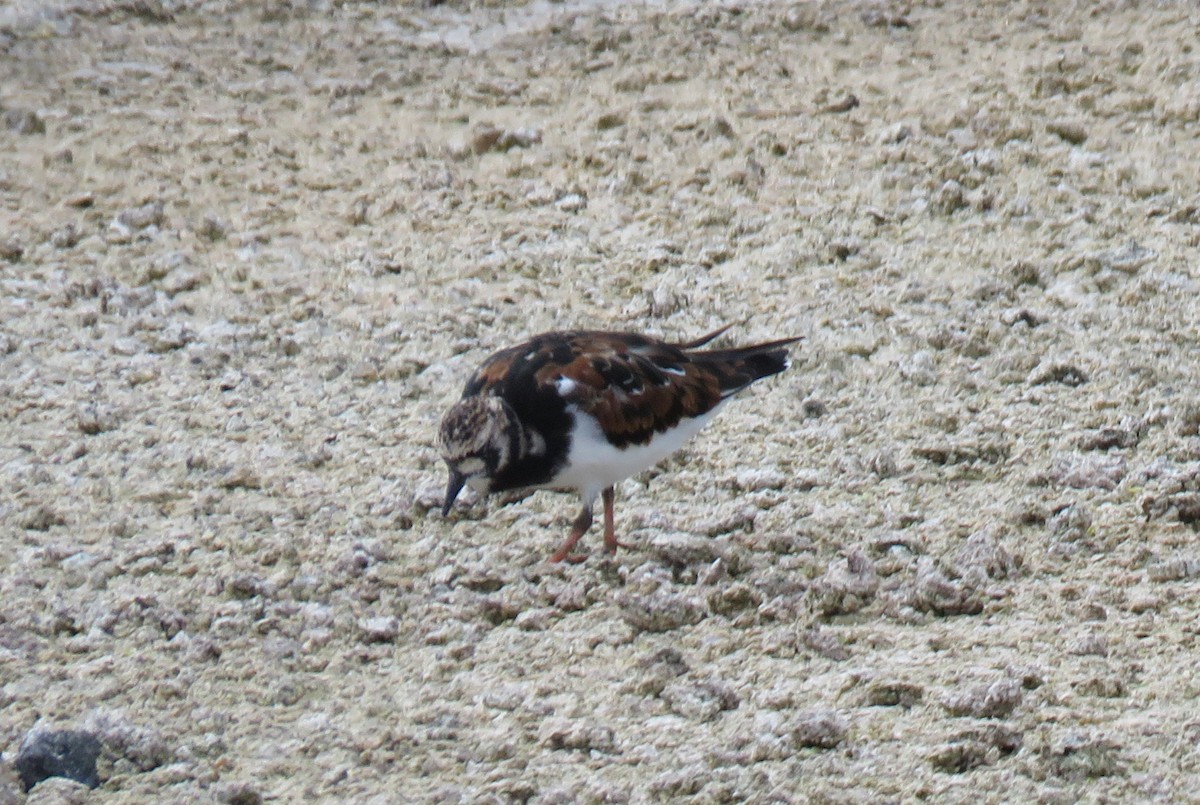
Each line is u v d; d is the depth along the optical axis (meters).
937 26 18.00
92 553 10.14
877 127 15.80
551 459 9.36
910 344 12.34
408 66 17.67
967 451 10.94
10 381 12.28
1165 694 8.52
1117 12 17.98
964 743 8.16
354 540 10.26
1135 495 10.38
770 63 17.36
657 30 18.27
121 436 11.53
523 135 15.84
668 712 8.66
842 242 13.80
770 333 12.66
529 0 19.23
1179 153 14.91
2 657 9.10
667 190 14.93
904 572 9.78
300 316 13.17
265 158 15.81
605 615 9.54
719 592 9.56
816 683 8.79
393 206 14.85
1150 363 11.88
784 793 7.95
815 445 11.17
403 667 9.12
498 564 10.05
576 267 13.82
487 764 8.28
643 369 9.59
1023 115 15.75
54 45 18.27
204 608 9.61
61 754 8.21
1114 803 7.77
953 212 14.30
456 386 12.09
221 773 8.25
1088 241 13.66
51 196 15.16
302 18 19.02
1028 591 9.54
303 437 11.49
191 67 17.78
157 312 13.32
